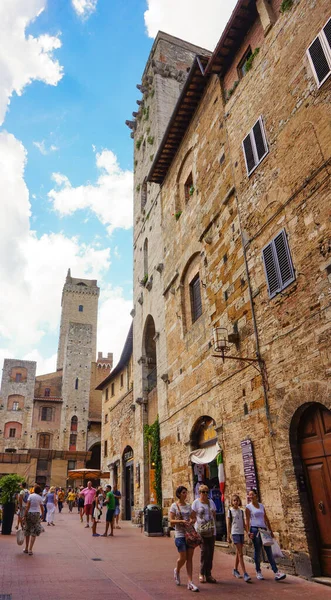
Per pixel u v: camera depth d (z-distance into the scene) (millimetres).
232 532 9398
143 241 26266
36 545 14344
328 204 9820
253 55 13984
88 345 73625
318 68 10680
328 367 9156
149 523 17562
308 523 9344
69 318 101812
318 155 10367
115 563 11023
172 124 19750
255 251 12492
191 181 19891
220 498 14391
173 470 17406
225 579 9086
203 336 15633
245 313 12656
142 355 24625
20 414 65562
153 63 28438
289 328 10555
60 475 56219
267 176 12336
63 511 38000
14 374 67750
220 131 16094
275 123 12289
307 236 10320
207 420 15117
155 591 8008
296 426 10109
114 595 7602
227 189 14898
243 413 12180
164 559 11641
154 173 22734
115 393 38188
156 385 22734
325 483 9250
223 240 14695
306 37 11484
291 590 8055
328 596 7539
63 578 8969
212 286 15195
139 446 23266
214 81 17062
